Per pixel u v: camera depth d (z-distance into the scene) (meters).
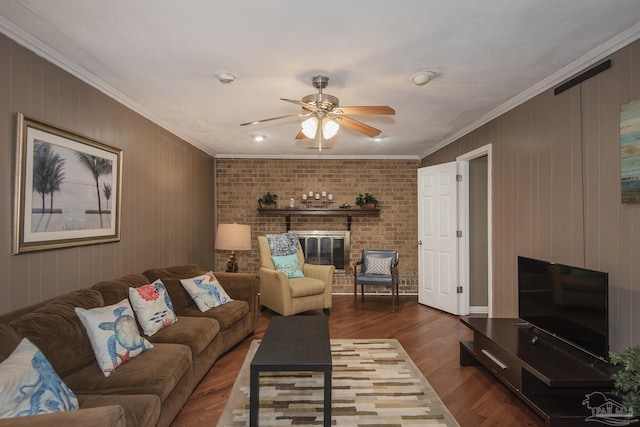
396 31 2.08
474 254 4.90
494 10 1.87
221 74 2.66
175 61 2.48
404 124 4.20
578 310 2.29
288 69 2.61
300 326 2.78
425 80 2.74
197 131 4.48
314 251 6.16
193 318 3.02
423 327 4.22
